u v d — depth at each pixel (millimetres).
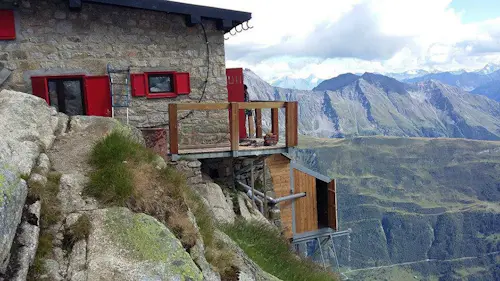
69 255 3801
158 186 5016
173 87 11562
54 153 5227
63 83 10422
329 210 15016
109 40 10656
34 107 5875
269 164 13609
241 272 5074
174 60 11453
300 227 14367
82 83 10539
